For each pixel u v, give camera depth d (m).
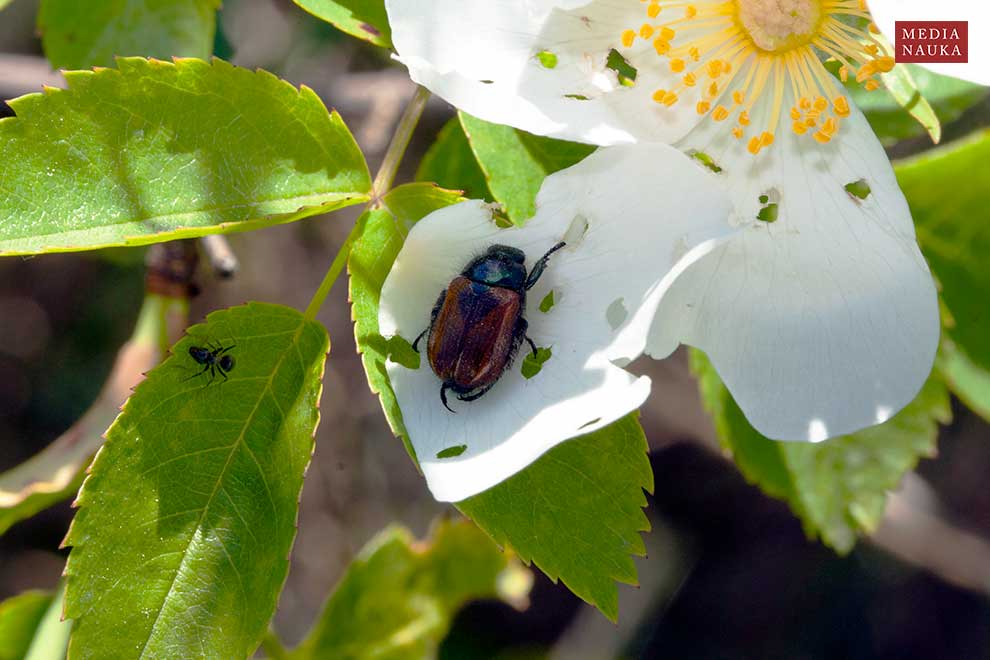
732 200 0.15
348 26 0.16
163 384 0.15
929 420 0.18
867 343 0.15
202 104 0.15
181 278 0.19
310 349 0.15
